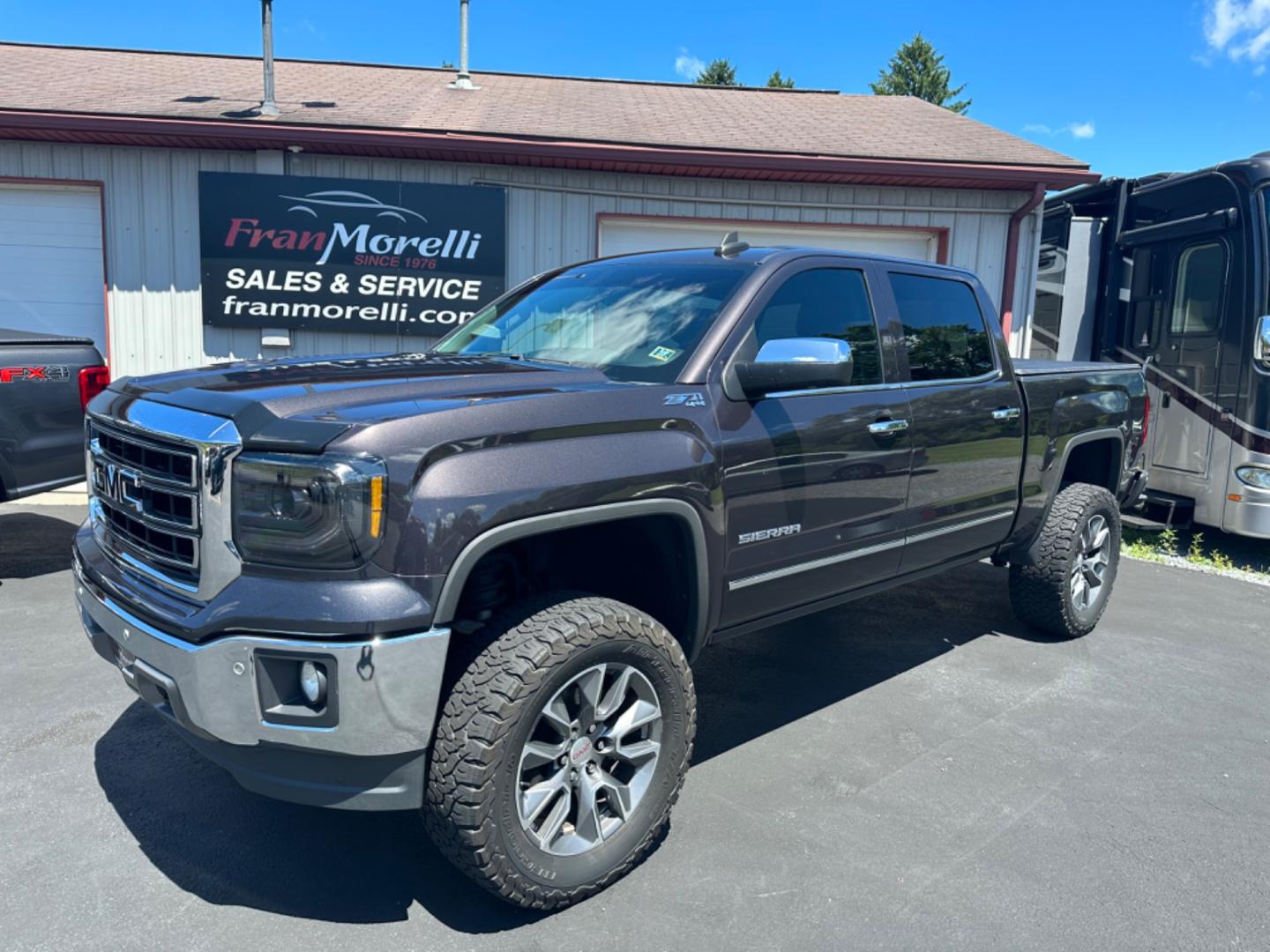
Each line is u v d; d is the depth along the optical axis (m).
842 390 3.51
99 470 2.87
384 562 2.18
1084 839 3.01
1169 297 8.05
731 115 11.40
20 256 9.21
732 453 2.99
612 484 2.58
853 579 3.67
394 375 2.78
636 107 11.49
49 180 8.98
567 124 9.81
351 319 9.18
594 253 9.49
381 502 2.17
